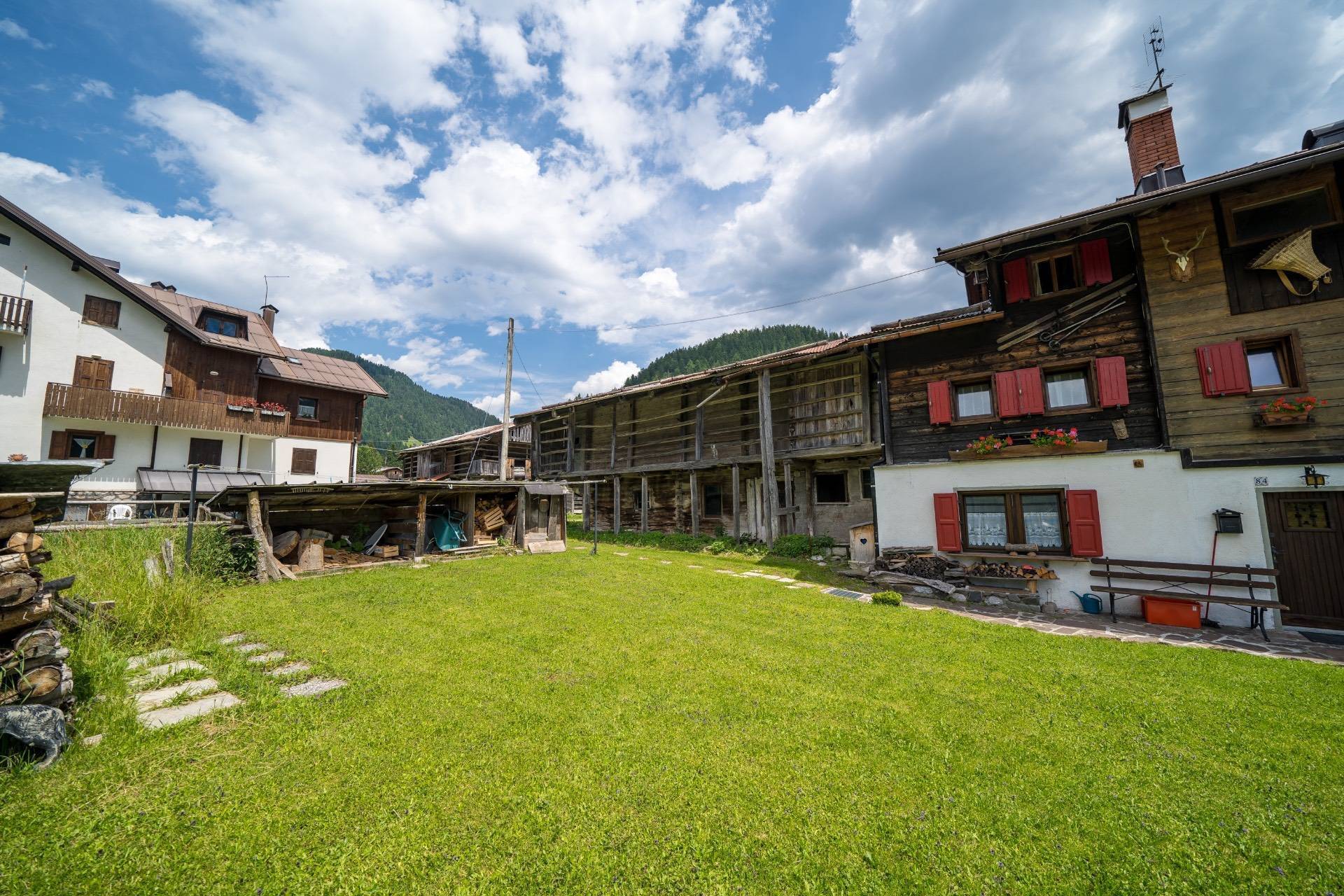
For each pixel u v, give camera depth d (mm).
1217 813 3131
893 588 10414
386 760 3432
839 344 13023
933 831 2891
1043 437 9797
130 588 6051
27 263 17703
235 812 2867
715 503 19031
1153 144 11141
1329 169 8367
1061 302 10414
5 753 3213
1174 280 9242
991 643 6555
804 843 2756
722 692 4719
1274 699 4852
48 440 18000
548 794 3096
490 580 9859
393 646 5797
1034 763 3660
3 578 3594
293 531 11125
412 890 2373
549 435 25469
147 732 3686
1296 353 8320
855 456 15203
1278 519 8258
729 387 18625
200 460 21594
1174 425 9000
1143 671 5609
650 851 2664
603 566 11906
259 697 4316
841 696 4711
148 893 2293
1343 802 3266
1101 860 2711
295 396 25312
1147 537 8992
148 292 22062
